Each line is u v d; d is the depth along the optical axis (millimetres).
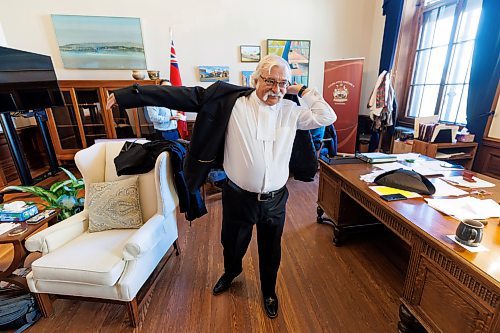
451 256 912
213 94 1184
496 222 1101
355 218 2037
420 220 1127
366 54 4301
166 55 3826
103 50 3650
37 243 1366
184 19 3729
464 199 1308
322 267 1842
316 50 4148
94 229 1594
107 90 3520
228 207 1349
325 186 2223
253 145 1158
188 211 1869
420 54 3549
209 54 3900
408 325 1198
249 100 1191
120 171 1671
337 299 1560
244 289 1644
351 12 4074
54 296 1420
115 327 1390
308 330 1359
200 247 2090
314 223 2449
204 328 1378
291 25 3980
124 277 1310
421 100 3582
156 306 1517
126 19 3590
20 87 2787
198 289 1645
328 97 4129
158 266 1804
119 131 3822
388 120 3512
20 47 3518
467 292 884
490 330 812
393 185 1497
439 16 3225
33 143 3920
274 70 1076
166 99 1160
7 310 1377
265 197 1262
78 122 3645
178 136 3662
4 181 3354
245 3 3791
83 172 1688
